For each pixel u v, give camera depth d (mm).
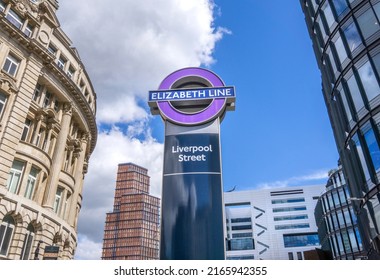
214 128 14297
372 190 21141
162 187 13148
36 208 29031
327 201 63688
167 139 14242
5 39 29281
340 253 57875
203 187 12992
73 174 38875
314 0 30344
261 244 119500
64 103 37000
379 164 20422
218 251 11750
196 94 15195
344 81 24859
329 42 27156
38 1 34688
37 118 32312
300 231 119688
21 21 32188
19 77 30047
